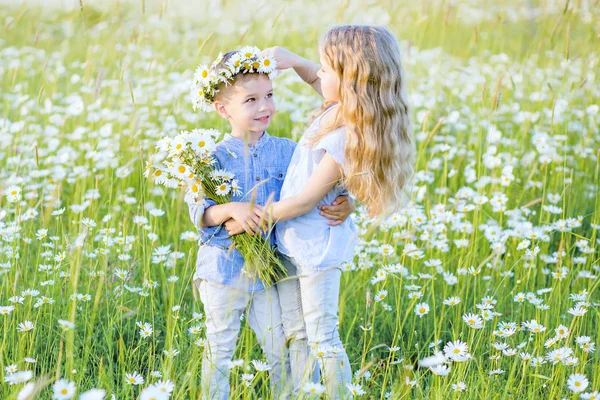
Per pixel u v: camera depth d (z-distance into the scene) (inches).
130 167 175.6
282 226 96.9
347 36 96.1
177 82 228.4
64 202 176.2
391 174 97.0
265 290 99.2
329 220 96.8
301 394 85.9
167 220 165.3
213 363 96.0
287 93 229.0
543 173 181.5
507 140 188.7
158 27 285.3
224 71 94.8
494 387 97.3
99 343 112.1
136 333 119.0
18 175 173.3
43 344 111.0
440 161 176.2
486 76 258.5
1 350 92.0
